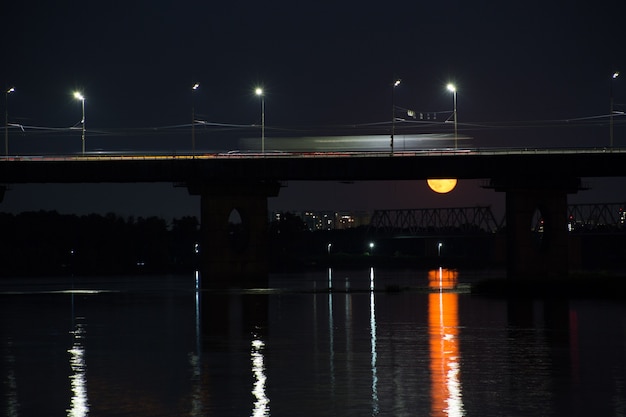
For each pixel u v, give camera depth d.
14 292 181.38
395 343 81.00
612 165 178.12
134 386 59.81
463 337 85.38
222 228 199.75
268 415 51.16
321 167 188.12
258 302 139.50
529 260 193.75
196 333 91.06
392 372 64.44
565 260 195.75
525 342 81.12
